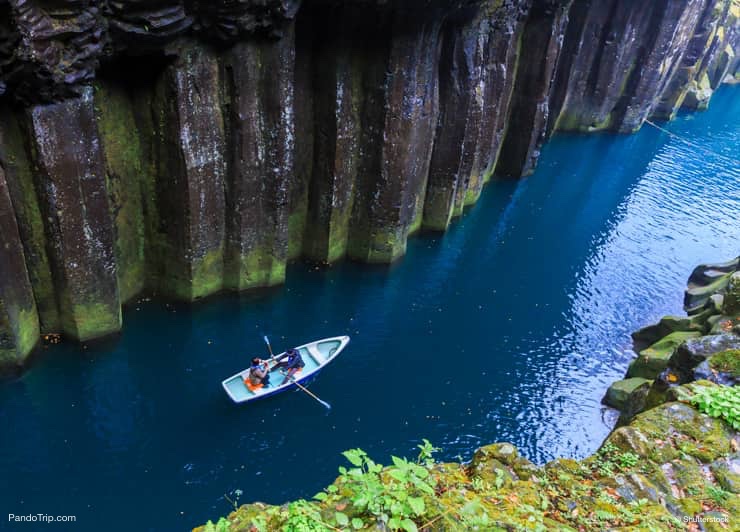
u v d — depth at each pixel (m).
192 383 19.62
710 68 62.53
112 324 19.83
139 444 17.36
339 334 22.81
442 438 18.72
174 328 21.67
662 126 55.00
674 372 13.57
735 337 13.08
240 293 23.38
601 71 46.34
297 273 25.70
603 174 42.75
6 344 17.34
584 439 19.17
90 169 17.23
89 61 15.99
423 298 25.83
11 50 14.34
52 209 16.83
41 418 17.81
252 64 19.64
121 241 20.59
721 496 8.38
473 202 34.12
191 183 19.84
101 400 18.62
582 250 31.66
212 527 6.96
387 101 23.08
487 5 25.56
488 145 32.16
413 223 29.22
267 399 19.16
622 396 20.31
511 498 7.67
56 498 15.68
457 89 26.52
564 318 25.59
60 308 18.73
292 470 17.12
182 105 18.66
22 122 15.82
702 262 31.59
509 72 33.31
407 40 22.16
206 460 17.12
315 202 24.81
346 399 19.75
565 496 8.12
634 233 34.34
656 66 46.72
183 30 17.50
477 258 29.61
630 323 25.77
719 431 9.50
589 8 40.62
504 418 19.75
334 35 21.66
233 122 20.06
